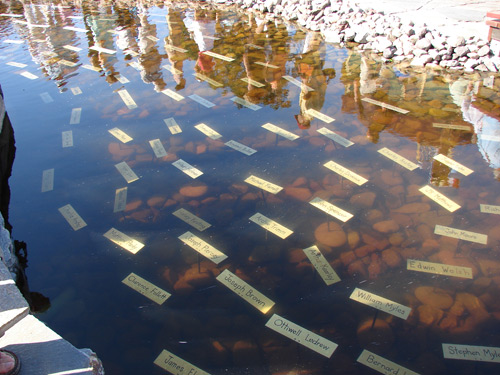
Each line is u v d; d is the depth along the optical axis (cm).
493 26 420
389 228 237
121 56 521
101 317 195
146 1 784
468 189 263
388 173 280
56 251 235
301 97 387
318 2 580
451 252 219
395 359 171
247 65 466
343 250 225
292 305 197
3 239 232
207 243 234
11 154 326
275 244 231
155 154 316
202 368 171
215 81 432
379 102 371
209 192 273
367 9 538
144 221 252
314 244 229
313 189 270
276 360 172
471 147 303
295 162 297
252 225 244
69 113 386
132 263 224
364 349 175
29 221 258
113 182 288
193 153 313
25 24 706
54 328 190
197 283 210
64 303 203
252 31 576
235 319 191
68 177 296
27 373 146
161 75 455
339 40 514
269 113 363
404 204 253
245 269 217
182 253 229
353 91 394
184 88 420
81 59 521
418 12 539
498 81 398
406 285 203
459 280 204
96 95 418
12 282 167
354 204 255
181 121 358
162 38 575
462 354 172
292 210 254
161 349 179
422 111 353
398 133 323
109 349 180
